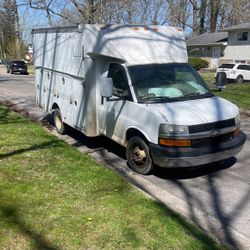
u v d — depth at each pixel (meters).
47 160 6.73
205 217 5.04
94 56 7.25
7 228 4.32
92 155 7.76
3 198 5.07
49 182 5.69
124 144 6.86
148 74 6.78
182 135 5.81
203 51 47.31
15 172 6.08
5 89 20.52
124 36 7.09
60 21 22.23
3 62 62.84
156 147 6.00
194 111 6.10
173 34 7.59
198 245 4.11
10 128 9.23
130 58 6.86
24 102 15.11
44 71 9.80
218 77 7.72
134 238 4.20
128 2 22.98
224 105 6.55
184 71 7.15
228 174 6.68
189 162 5.88
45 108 10.04
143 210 4.86
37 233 4.25
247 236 4.56
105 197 5.22
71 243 4.08
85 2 21.55
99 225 4.45
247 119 11.71
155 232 4.34
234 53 42.62
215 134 6.02
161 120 5.92
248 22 43.25
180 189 6.02
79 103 7.80
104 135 7.45
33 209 4.79
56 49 8.80
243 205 5.42
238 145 6.39
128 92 6.64
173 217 4.74
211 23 49.34
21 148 7.41
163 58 7.12
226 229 4.72
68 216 4.64
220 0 35.06
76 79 7.80
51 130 9.97
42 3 21.23
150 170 6.46
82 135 9.31
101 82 6.62
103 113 7.35
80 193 5.33
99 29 7.07
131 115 6.54
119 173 6.70
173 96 6.62
